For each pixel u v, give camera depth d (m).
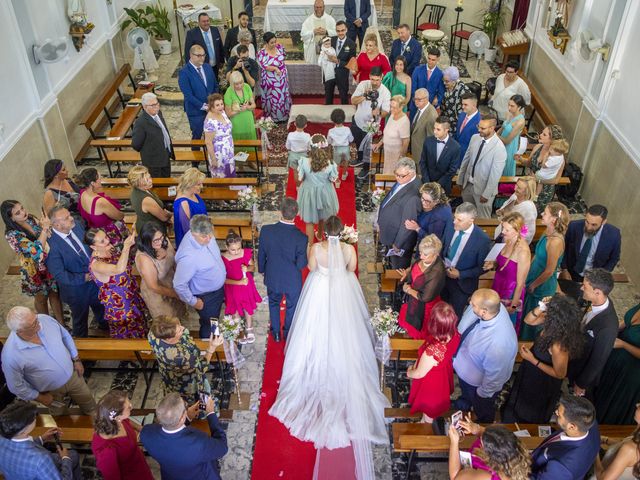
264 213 8.20
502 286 5.25
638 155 6.99
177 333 4.33
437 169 6.87
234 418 5.36
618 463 3.42
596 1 8.27
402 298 6.55
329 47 9.97
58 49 7.89
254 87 10.55
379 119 8.61
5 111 7.14
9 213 5.45
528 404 4.75
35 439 3.88
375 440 5.08
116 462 3.77
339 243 5.36
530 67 11.42
